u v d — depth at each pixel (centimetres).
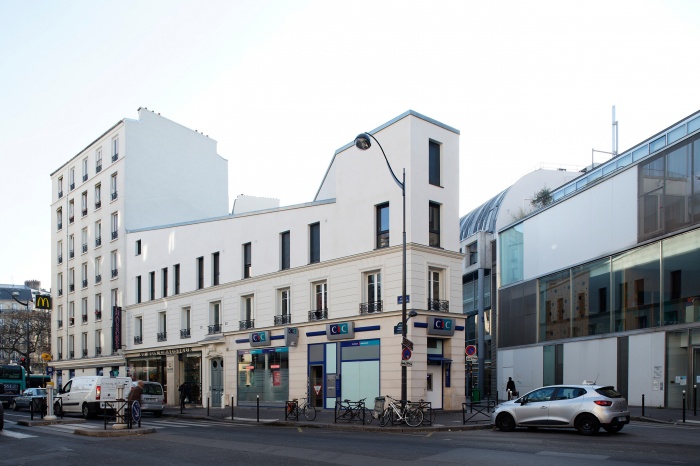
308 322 2881
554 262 3662
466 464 1115
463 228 6419
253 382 3191
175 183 4769
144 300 4156
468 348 2494
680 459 1148
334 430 1973
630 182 2994
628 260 2992
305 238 2991
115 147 4691
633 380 2889
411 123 2575
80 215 5138
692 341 2527
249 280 3275
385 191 2630
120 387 1853
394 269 2547
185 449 1403
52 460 1252
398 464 1130
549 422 1725
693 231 2561
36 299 4822
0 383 4222
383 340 2530
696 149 2559
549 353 3644
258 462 1179
